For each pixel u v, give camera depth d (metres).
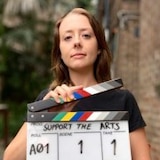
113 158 1.79
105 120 1.80
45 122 1.78
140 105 5.93
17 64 15.47
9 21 14.57
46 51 15.35
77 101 1.83
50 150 1.78
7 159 1.82
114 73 7.34
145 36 5.82
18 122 13.46
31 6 14.20
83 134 1.80
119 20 7.05
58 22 2.02
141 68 6.07
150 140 5.18
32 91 15.89
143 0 6.07
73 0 16.08
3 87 15.80
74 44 1.91
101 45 2.00
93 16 1.97
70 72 1.99
